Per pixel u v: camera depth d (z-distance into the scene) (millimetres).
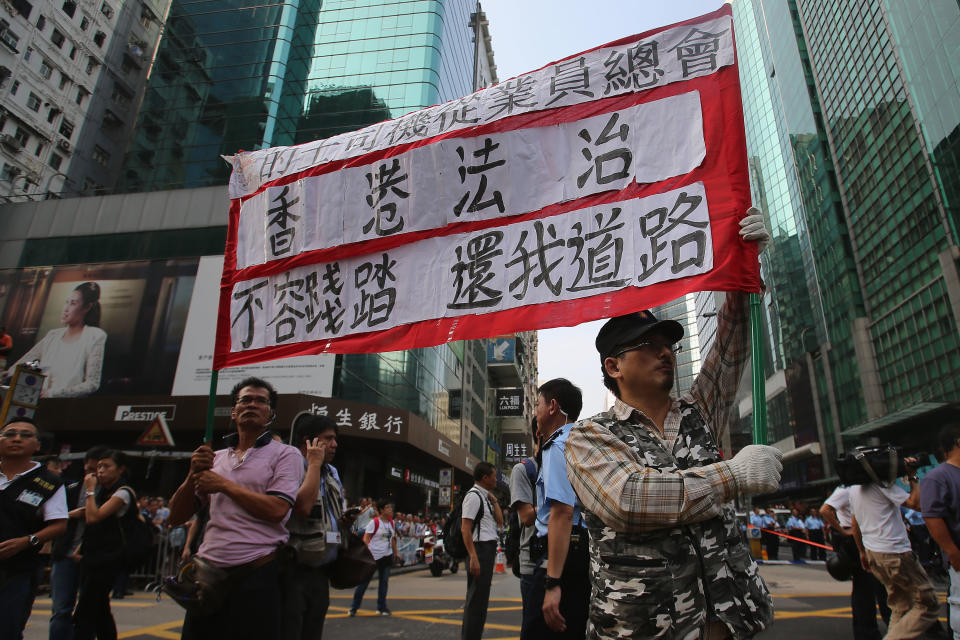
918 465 4074
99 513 4160
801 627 6027
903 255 36344
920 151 34906
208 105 35344
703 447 1843
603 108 3271
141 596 8984
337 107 34125
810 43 50219
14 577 3477
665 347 1937
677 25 3215
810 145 49375
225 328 4152
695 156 2885
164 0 45969
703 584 1600
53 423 23406
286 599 3184
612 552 1665
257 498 2848
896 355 36812
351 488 25141
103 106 39812
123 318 25781
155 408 23203
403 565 16859
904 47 36750
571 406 3240
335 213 4012
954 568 3150
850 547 4645
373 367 25297
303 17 36844
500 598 8938
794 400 51812
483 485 4688
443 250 3537
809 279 49688
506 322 3148
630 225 2953
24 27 34375
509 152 3500
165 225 27750
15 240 28344
